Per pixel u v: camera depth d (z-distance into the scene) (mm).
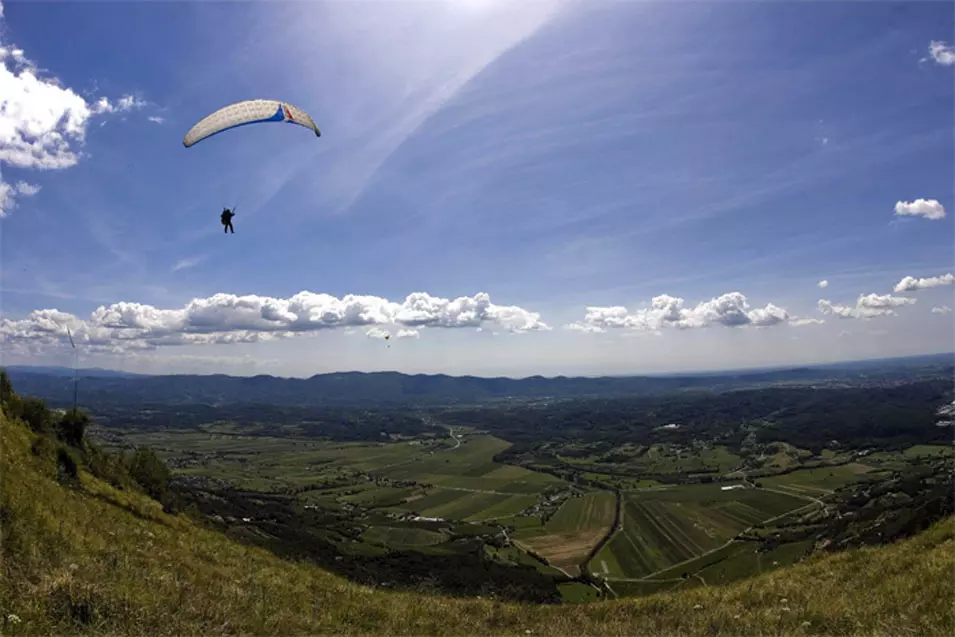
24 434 20969
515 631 14695
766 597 15227
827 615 11750
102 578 10812
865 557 17734
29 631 8133
